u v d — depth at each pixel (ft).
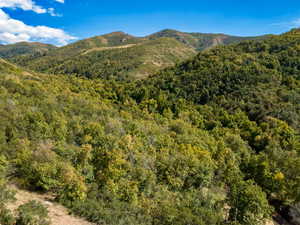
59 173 44.04
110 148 65.77
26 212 28.71
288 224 73.46
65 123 75.20
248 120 170.09
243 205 53.16
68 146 60.70
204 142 119.34
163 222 41.86
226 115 182.91
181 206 51.21
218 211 57.62
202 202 59.31
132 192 47.29
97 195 43.91
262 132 152.76
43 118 70.49
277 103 180.45
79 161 54.75
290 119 160.25
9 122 61.11
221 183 84.58
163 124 152.66
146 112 189.98
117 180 51.62
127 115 143.74
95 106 131.95
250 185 58.18
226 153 106.63
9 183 41.39
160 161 70.59
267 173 85.61
